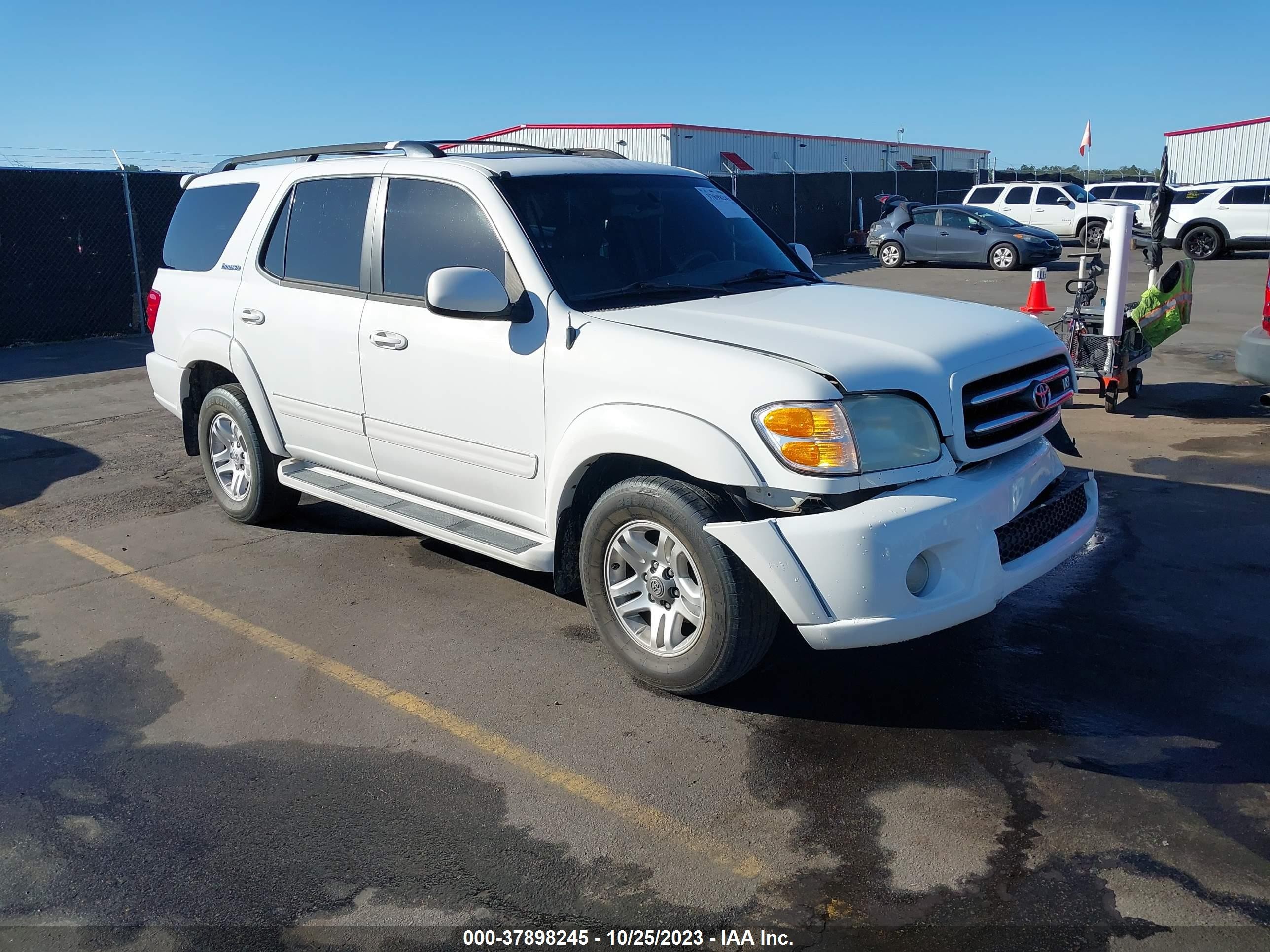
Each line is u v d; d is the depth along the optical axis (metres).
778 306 4.01
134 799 3.25
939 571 3.35
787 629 4.39
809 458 3.22
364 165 4.82
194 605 4.80
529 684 3.94
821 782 3.23
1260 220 22.06
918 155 51.50
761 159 39.19
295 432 5.28
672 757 3.40
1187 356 10.60
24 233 13.56
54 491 6.78
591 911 2.68
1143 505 5.85
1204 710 3.61
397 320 4.52
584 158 4.75
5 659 4.29
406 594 4.87
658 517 3.55
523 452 4.09
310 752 3.50
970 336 3.67
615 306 4.02
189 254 5.96
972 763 3.31
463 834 3.02
